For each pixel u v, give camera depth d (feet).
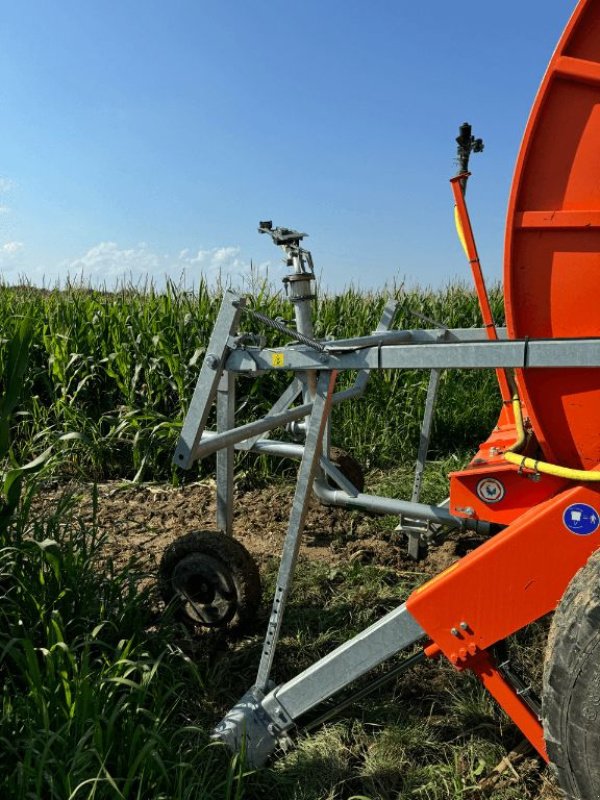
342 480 12.24
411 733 8.16
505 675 6.99
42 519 10.82
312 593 11.83
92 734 6.61
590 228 6.27
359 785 7.59
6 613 8.44
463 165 8.63
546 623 10.48
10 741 6.82
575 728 5.64
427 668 9.59
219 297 23.07
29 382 20.43
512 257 6.59
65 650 7.22
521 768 7.63
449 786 7.38
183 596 10.22
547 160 6.33
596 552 5.90
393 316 12.66
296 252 10.48
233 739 7.66
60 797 6.07
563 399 6.68
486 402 23.08
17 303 25.75
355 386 12.30
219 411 10.33
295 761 7.66
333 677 7.39
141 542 14.48
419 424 21.84
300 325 10.71
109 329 21.43
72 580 9.21
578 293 6.45
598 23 5.96
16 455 18.66
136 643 9.14
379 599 11.62
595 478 6.21
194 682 9.11
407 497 17.12
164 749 7.11
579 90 6.13
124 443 19.70
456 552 13.67
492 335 8.96
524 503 7.47
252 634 10.48
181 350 20.44
